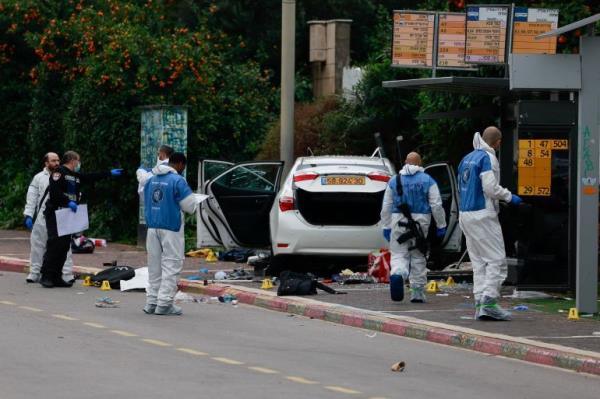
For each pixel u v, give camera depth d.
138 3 73.94
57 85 72.44
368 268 44.00
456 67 44.00
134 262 51.41
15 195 73.94
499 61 42.81
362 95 61.00
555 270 38.41
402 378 26.03
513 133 42.97
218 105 65.38
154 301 36.09
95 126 63.22
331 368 27.00
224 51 72.38
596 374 27.20
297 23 77.62
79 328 32.19
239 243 48.88
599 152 34.81
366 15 80.00
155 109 59.09
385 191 39.34
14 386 23.64
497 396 24.36
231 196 48.56
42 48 69.88
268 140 62.75
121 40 62.91
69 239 42.97
